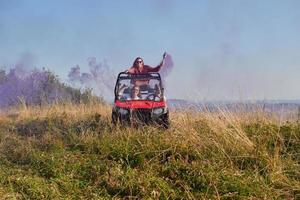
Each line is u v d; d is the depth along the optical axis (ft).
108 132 30.42
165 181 21.72
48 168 24.17
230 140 25.72
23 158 27.63
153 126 30.91
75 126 36.17
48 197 20.63
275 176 21.97
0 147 32.30
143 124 32.01
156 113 32.68
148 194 20.39
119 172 22.50
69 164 24.45
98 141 27.91
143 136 27.50
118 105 33.63
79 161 24.90
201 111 31.55
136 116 32.73
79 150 27.76
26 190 21.34
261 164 23.24
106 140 27.76
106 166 23.68
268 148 25.45
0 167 25.39
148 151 24.93
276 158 23.54
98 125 34.53
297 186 20.95
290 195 20.56
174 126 29.94
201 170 21.97
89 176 23.29
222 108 30.12
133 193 20.81
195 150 24.56
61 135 32.89
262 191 20.53
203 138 26.17
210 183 20.88
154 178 21.71
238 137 25.55
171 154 24.75
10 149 30.66
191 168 22.45
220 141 25.84
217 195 20.04
